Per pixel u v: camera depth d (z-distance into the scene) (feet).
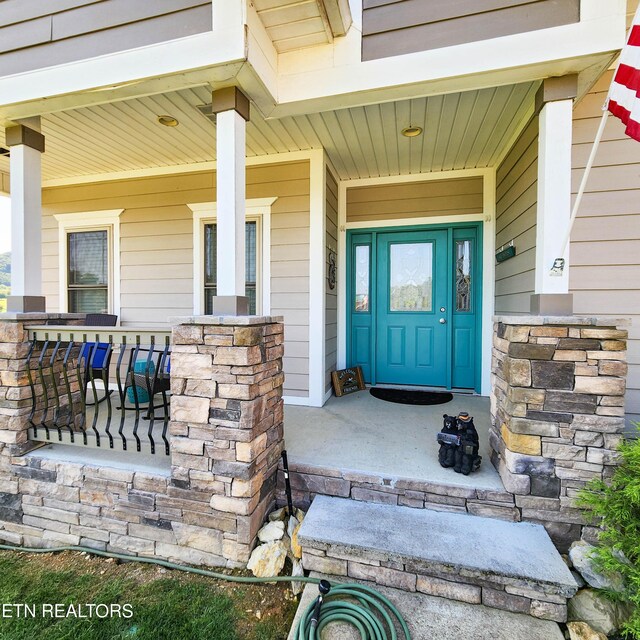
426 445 8.59
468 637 4.99
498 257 11.92
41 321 8.57
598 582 5.51
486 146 11.36
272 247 12.42
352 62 7.34
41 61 7.60
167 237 13.76
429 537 6.02
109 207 14.29
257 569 6.38
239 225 7.23
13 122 8.53
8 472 8.14
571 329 6.12
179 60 6.72
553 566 5.39
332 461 7.68
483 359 13.38
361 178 14.32
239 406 6.45
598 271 8.28
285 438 9.02
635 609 5.10
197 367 6.67
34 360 8.41
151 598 6.11
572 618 5.28
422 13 6.98
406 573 5.71
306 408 11.82
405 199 13.98
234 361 6.44
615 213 8.18
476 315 13.50
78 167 13.64
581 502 5.82
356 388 14.10
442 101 8.71
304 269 12.17
